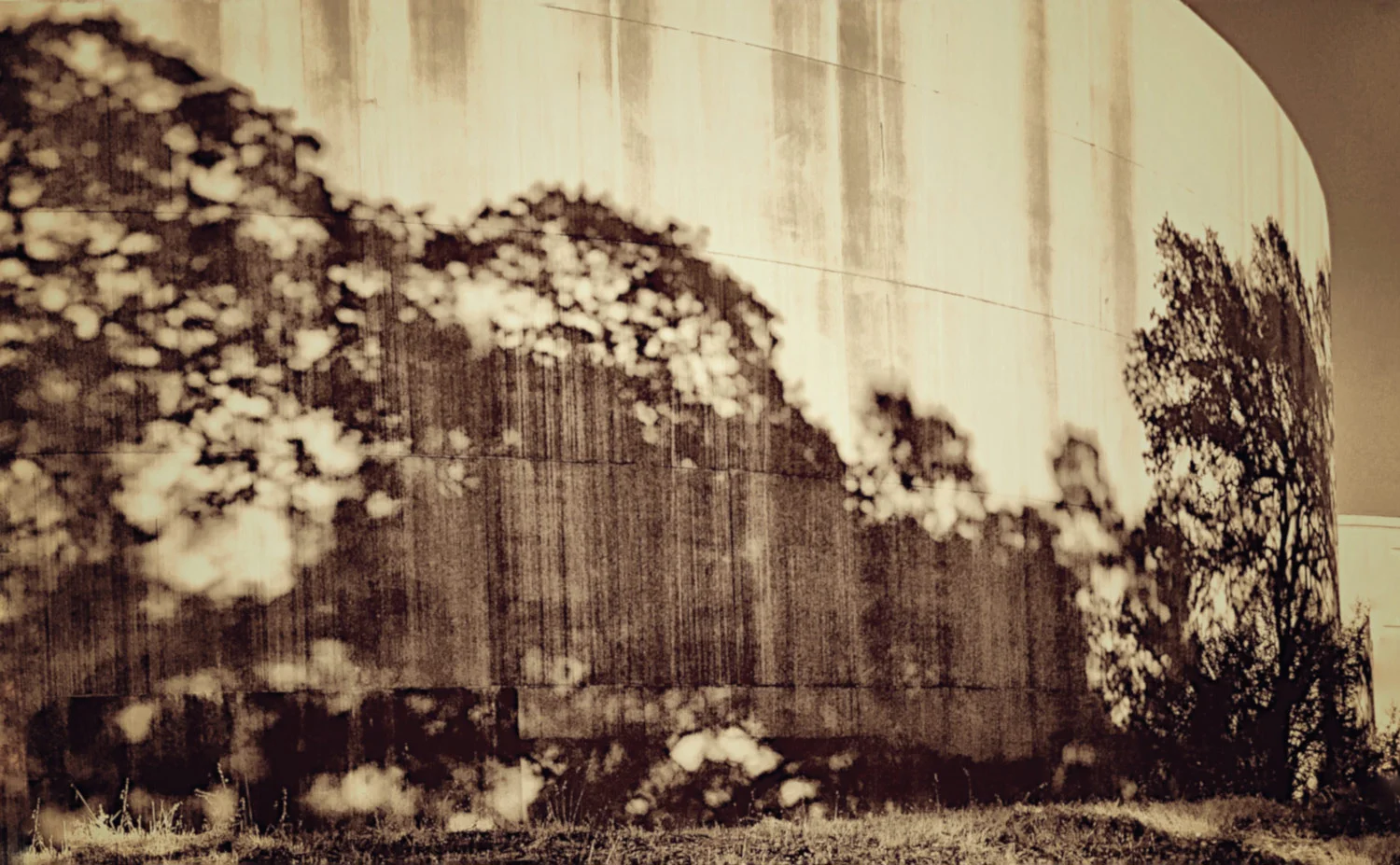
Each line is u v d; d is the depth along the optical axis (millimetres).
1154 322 26172
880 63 21906
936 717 21078
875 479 20969
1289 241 31859
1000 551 22344
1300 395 31328
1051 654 22828
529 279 19047
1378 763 25781
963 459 22062
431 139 18906
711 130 20297
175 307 18094
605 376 19219
